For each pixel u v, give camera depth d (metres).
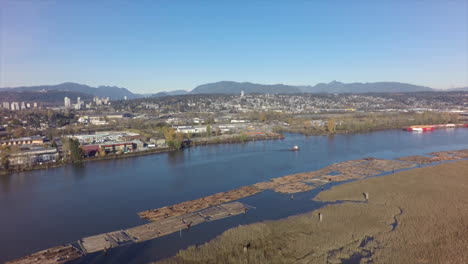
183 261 68.44
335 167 153.88
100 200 111.00
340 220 88.25
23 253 75.38
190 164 166.12
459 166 148.38
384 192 112.31
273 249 72.88
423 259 67.62
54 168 161.50
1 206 106.44
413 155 183.88
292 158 179.00
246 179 135.88
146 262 69.44
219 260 68.62
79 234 84.75
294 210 98.00
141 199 111.69
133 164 168.25
